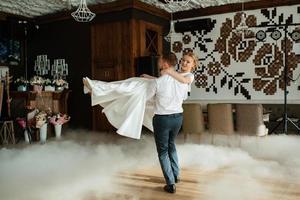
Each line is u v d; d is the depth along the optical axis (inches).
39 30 355.6
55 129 283.0
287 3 289.6
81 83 328.5
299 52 288.5
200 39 332.8
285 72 265.3
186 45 340.5
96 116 317.4
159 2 299.7
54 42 345.7
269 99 302.7
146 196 135.8
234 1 302.0
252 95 310.2
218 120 214.4
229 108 210.8
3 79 301.0
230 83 319.9
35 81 297.4
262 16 302.7
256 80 307.6
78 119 332.2
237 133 212.7
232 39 316.2
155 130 134.8
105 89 148.9
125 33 296.4
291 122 271.7
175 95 130.7
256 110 204.1
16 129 286.0
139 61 291.0
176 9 329.1
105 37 309.0
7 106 262.2
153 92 132.7
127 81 149.6
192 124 223.6
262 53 303.7
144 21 305.6
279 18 295.3
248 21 309.0
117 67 302.8
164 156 138.9
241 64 313.6
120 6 293.7
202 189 143.4
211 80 329.1
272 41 299.1
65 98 324.2
